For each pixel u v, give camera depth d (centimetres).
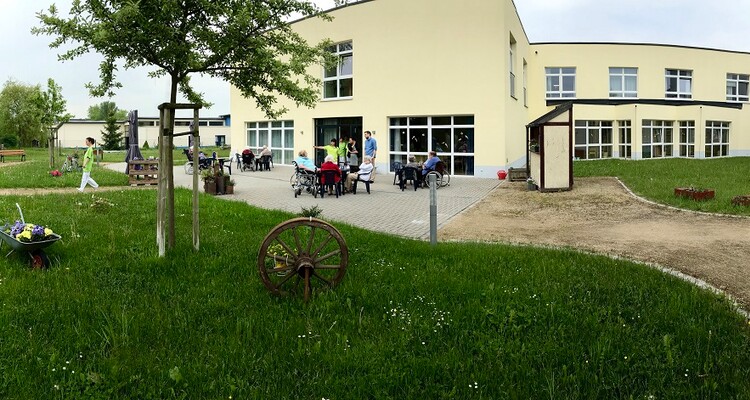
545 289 588
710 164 2611
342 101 2606
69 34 648
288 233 899
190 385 390
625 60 3559
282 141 2950
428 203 1430
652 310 527
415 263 720
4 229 708
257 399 372
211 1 672
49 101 4822
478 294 576
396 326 496
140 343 456
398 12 2398
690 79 3781
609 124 3284
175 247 756
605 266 688
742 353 436
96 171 2338
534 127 1892
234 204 1271
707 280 646
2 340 455
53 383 389
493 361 429
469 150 2283
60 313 516
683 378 401
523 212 1266
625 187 1658
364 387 388
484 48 2217
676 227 1009
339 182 1545
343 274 594
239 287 604
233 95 3222
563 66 3497
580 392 384
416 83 2375
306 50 762
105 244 785
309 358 429
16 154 3422
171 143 736
